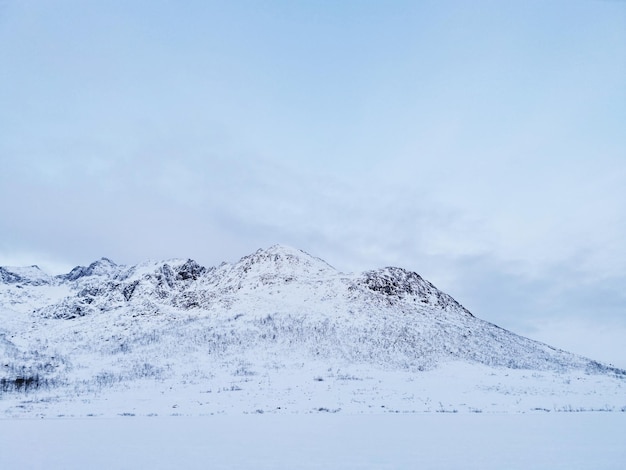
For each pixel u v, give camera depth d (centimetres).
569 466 1310
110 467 1338
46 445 1784
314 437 1961
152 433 2153
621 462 1369
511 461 1385
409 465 1329
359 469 1275
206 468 1306
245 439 1909
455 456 1477
